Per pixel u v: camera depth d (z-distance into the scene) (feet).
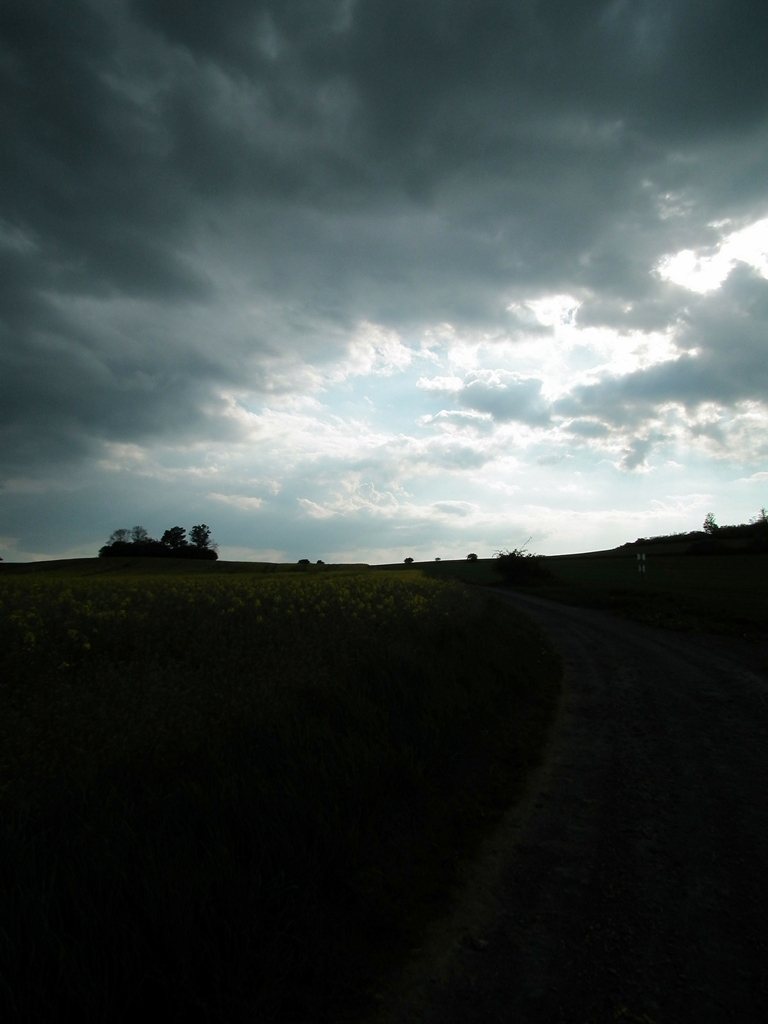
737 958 10.47
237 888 10.66
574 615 74.33
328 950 10.44
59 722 19.13
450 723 22.22
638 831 15.89
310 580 76.33
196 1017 9.05
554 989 9.84
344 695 23.24
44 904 9.78
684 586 106.42
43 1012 8.40
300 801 14.15
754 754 21.61
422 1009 9.45
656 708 28.66
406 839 15.30
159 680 23.48
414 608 49.42
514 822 16.75
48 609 36.58
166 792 15.31
